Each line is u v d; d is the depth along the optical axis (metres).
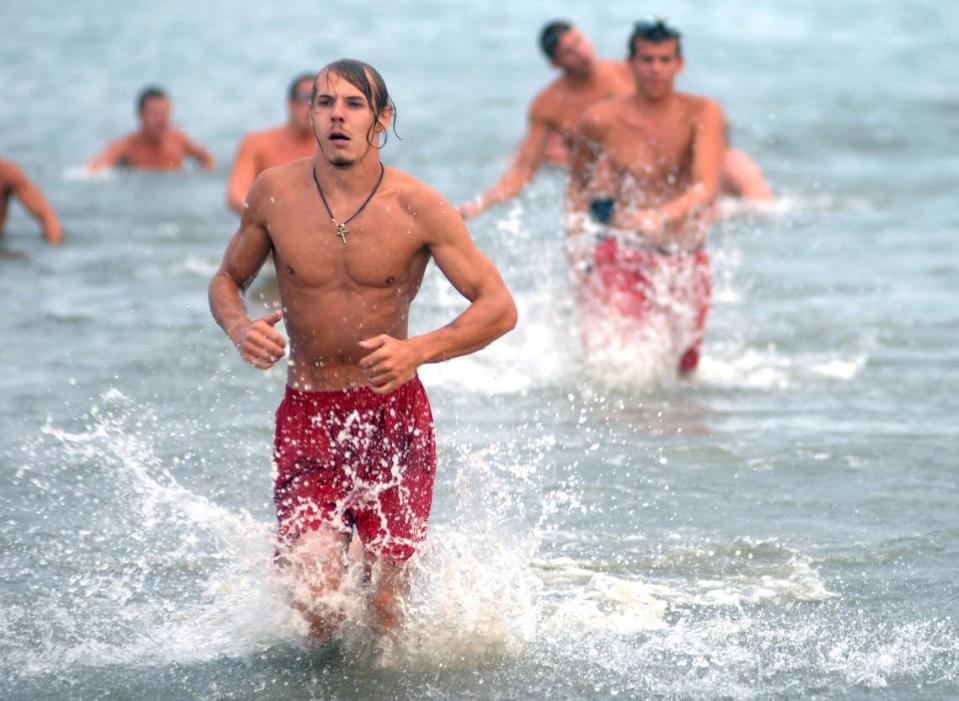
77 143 53.12
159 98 47.31
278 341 13.03
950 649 13.60
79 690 12.88
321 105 13.30
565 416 21.48
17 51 79.06
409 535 13.82
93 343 25.34
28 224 38.31
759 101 58.91
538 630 14.02
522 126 53.06
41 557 15.84
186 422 20.64
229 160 49.91
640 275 24.17
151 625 14.22
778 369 24.36
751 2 100.44
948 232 35.69
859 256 33.16
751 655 13.53
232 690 12.91
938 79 64.56
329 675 13.19
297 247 13.49
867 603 14.68
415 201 13.46
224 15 96.56
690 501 17.75
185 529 16.67
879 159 47.19
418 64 71.38
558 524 16.88
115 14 97.56
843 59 72.25
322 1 104.31
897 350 25.39
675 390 23.12
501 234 33.16
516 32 83.94
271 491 17.75
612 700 12.67
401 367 12.90
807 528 16.83
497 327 13.51
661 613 14.46
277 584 13.84
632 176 24.39
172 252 34.38
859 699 12.63
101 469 18.59
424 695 12.81
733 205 39.16
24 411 21.11
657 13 93.00
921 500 17.73
